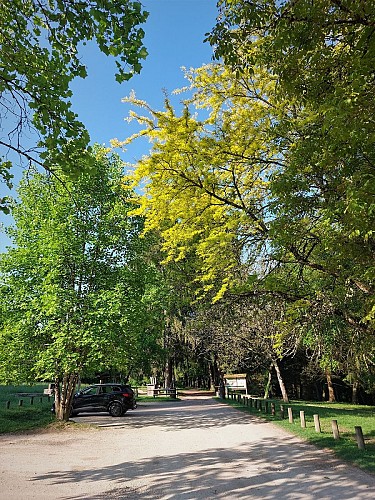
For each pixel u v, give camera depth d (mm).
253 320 23844
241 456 10086
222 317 23578
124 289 18109
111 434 15164
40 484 7832
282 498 6438
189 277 26406
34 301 16688
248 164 9523
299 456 9742
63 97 6344
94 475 8555
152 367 43312
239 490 7004
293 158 7648
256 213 9836
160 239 21031
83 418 21797
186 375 57938
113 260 19156
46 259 16891
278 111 9117
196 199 9719
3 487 7613
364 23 5836
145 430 15984
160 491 7141
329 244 7176
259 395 41094
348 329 12117
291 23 6281
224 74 9477
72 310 17000
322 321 11758
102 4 5609
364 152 6039
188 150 9047
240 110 9609
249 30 6652
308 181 7660
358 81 5664
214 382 48469
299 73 7070
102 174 18797
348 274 8406
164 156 9016
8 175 6492
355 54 6117
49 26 6109
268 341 26438
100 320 16547
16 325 16766
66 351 16500
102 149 19391
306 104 7762
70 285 18094
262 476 7938
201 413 21938
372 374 24938
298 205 7688
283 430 14234
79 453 11359
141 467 9242
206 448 11438
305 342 19406
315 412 20328
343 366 22922
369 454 9211
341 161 6871
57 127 6266
